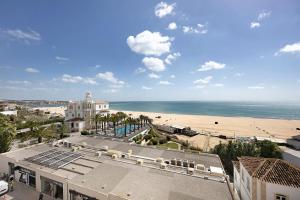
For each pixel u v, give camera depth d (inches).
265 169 879.7
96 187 792.9
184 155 1301.7
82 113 3289.9
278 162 907.4
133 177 896.9
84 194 784.9
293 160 1433.3
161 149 1425.9
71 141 1595.7
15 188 1031.0
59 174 934.4
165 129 3494.1
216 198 739.4
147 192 764.0
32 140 2191.2
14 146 1952.5
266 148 1600.6
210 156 1294.3
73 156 1174.3
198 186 833.5
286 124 4670.3
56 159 1122.7
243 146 1571.1
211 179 905.5
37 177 992.2
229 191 798.5
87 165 1043.3
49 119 3727.9
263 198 807.7
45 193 967.0
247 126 4303.6
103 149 1322.6
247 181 928.9
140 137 2591.0
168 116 6461.6
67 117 3405.5
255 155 1485.0
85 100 3353.8
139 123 3341.5
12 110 4675.2
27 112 4968.0
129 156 1179.9
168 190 788.0
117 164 1054.4
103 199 730.2
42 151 1314.0
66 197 849.5
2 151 1521.9
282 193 772.6
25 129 2674.7
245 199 958.4
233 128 4015.8
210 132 3484.3
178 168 1043.3
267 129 3924.7
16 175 1113.4
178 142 2514.8
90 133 2790.4
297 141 2298.2
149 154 1302.9
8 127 1710.1
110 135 2728.8
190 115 6968.5
